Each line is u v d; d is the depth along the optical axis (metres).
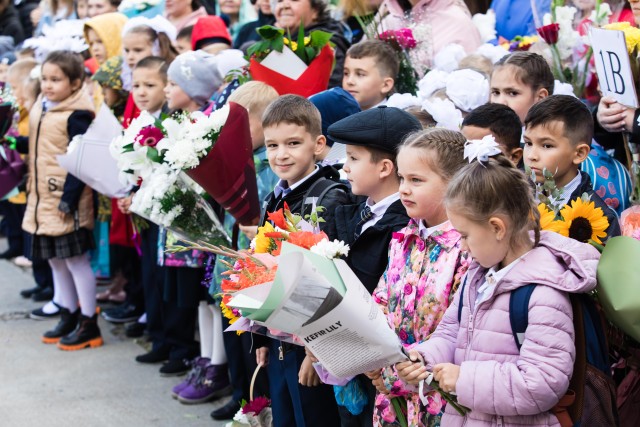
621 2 4.62
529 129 3.24
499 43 5.27
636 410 2.95
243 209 3.78
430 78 4.33
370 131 3.21
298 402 3.50
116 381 5.34
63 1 8.84
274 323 2.41
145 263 5.47
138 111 5.81
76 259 5.93
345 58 4.79
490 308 2.55
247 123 3.75
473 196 2.46
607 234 2.98
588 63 4.40
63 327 6.07
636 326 2.55
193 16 7.12
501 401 2.44
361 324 2.47
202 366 5.02
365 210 3.33
